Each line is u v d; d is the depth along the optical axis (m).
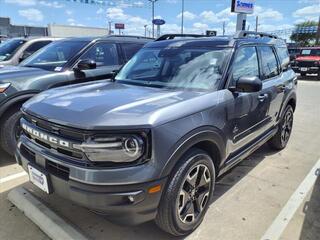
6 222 2.88
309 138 5.74
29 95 4.17
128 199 2.17
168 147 2.27
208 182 2.81
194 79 3.13
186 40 3.75
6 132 4.07
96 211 2.26
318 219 3.01
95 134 2.13
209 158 2.75
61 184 2.30
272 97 4.00
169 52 3.58
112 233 2.76
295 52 20.56
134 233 2.76
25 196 3.17
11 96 4.02
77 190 2.19
